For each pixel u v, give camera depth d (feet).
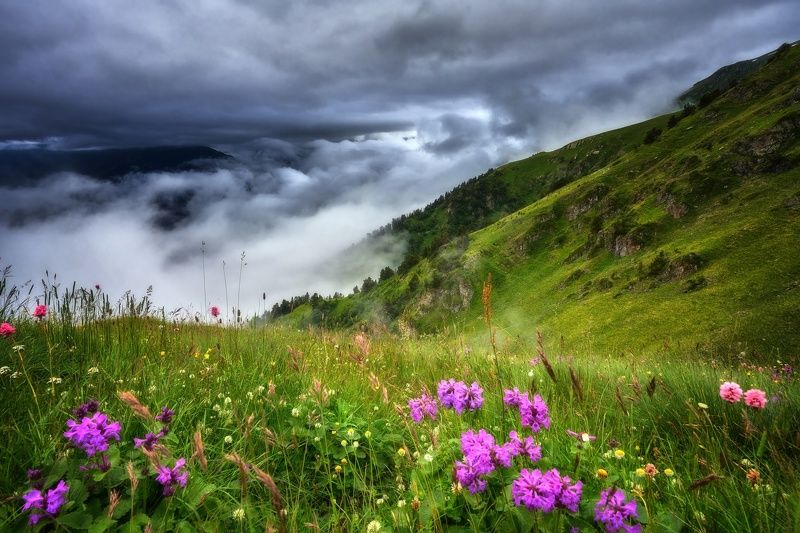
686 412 16.28
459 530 9.45
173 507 9.84
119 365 16.39
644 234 499.51
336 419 14.85
